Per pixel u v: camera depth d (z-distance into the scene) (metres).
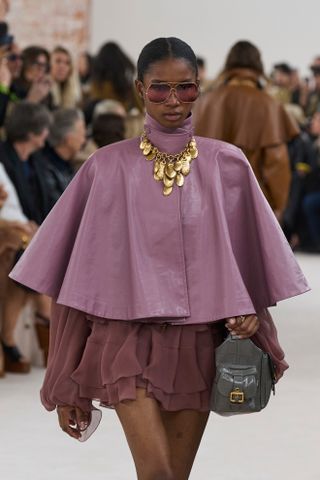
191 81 4.62
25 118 9.25
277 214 10.52
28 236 8.84
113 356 4.61
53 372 4.76
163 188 4.63
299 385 8.84
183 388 4.60
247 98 10.17
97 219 4.67
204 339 4.62
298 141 17.91
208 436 7.30
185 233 4.62
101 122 9.99
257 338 4.76
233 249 4.71
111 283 4.64
